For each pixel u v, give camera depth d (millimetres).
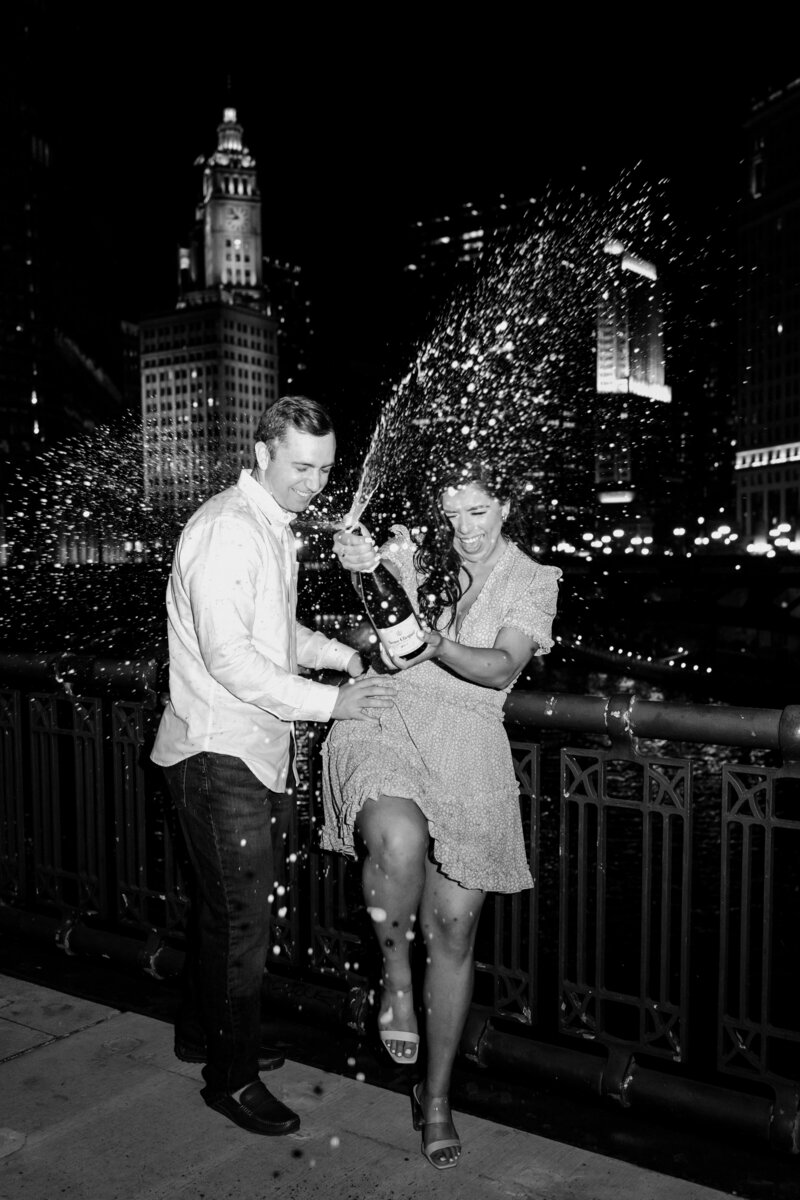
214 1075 2867
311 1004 3475
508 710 3125
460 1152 2693
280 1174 2625
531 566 2818
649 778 2994
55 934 4121
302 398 2754
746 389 108000
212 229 169000
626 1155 2703
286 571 2836
